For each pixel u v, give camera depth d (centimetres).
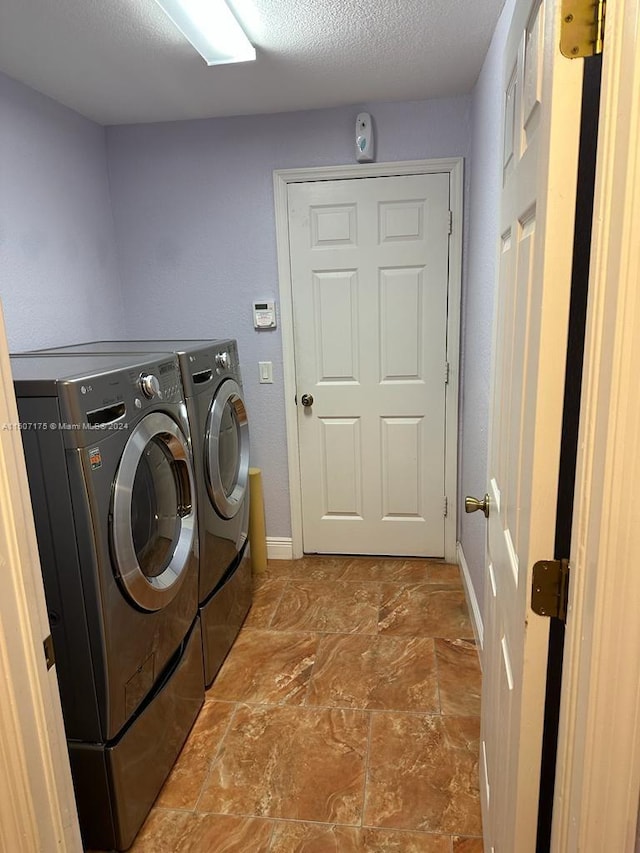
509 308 114
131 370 160
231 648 245
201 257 300
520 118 102
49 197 245
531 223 89
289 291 297
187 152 289
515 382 102
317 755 186
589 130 69
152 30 187
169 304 307
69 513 138
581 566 73
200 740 195
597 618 70
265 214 291
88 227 277
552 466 78
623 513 66
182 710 191
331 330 300
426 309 291
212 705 211
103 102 254
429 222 281
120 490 148
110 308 298
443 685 217
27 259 230
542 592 82
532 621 83
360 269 291
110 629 145
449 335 292
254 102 263
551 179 70
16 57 204
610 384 64
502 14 182
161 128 288
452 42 206
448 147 272
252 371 310
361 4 177
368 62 222
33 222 234
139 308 310
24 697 81
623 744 73
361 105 273
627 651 70
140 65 214
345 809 166
